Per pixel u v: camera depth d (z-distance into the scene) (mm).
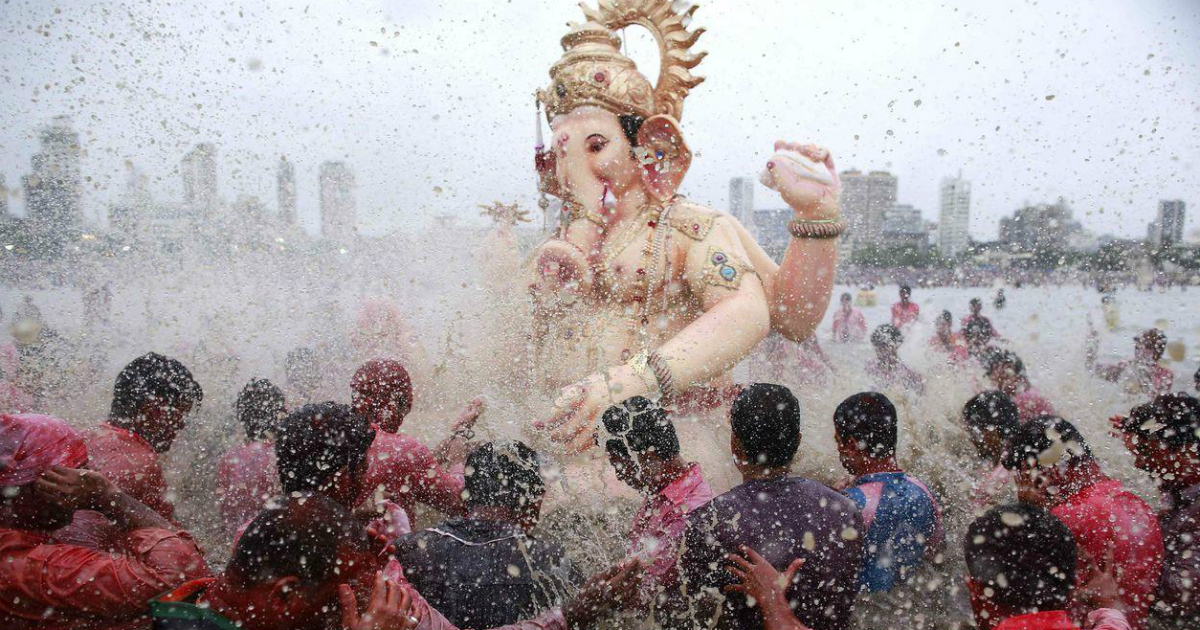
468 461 2609
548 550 2438
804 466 4090
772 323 4605
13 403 4258
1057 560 2127
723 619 2465
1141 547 2635
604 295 4449
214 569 2820
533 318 4473
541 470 3531
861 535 2486
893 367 5820
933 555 3117
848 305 9500
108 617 2104
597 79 4309
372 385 3215
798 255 4324
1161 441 3020
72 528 2260
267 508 1876
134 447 2842
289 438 2514
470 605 2260
